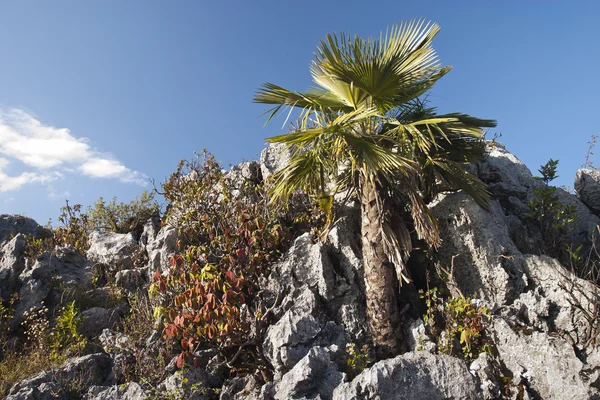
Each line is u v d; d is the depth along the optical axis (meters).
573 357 6.40
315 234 9.07
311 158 8.11
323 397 6.23
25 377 7.68
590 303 6.84
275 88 8.36
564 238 9.61
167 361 7.76
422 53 7.83
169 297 8.87
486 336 7.15
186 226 10.12
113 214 14.05
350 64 7.85
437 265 8.38
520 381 6.57
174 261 8.38
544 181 11.28
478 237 8.22
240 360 7.68
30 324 9.10
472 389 6.35
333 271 8.29
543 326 7.14
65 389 7.12
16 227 12.05
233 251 8.92
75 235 12.98
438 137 8.79
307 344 7.02
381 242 7.89
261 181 11.49
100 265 11.18
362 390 6.00
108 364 7.89
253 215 9.44
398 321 7.67
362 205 8.32
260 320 7.52
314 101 8.38
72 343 8.50
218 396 7.15
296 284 8.18
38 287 9.78
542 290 7.66
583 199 11.01
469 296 7.77
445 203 8.69
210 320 7.43
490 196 9.59
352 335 7.68
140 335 8.44
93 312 9.48
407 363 6.38
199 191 10.85
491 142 12.30
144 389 6.77
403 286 8.55
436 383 6.33
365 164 7.48
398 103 8.59
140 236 13.23
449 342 7.13
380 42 7.84
